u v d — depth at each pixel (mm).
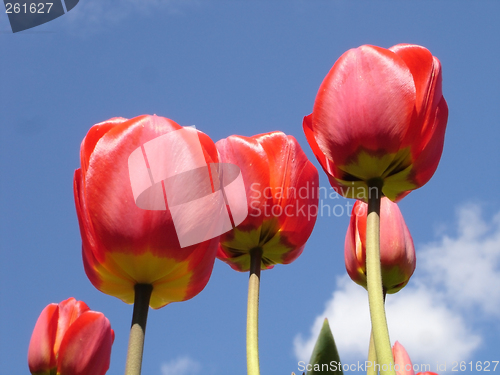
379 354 447
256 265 544
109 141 466
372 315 456
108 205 464
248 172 551
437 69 515
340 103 511
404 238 597
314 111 518
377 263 471
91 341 608
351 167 513
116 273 472
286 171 557
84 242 482
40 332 618
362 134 506
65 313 633
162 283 475
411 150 509
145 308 467
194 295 481
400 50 516
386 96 505
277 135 563
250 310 517
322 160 528
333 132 512
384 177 514
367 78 507
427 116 510
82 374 605
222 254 560
